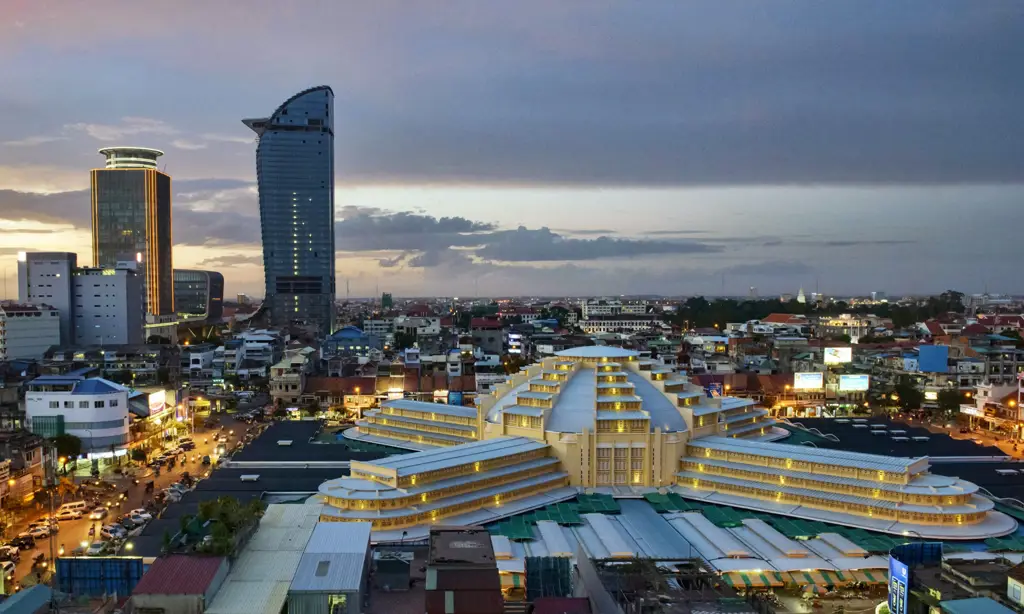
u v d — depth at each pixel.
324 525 99.69
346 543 93.12
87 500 168.38
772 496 157.12
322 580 82.50
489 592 76.19
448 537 89.44
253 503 101.88
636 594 84.62
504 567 116.62
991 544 131.12
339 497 138.50
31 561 129.62
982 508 141.50
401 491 140.75
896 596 94.06
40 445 177.38
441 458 154.75
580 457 170.00
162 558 83.00
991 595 86.06
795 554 126.62
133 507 164.62
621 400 176.50
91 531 146.12
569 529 141.25
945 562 95.56
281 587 81.19
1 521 151.12
